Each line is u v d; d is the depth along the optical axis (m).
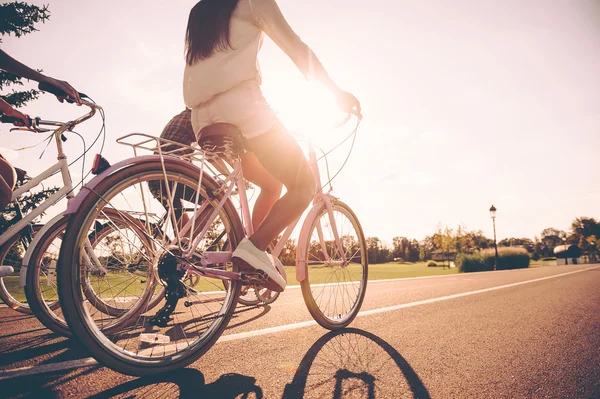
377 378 1.50
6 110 1.82
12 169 1.89
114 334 1.85
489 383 1.46
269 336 2.13
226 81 1.65
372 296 3.83
